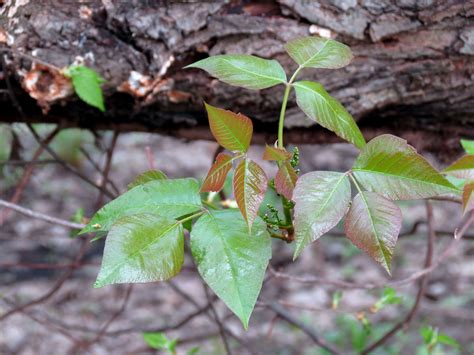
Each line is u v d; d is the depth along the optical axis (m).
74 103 0.89
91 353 1.96
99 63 0.85
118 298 2.27
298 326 1.26
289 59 0.84
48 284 2.19
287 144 0.95
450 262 2.45
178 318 2.18
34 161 1.12
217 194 0.97
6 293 2.10
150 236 0.61
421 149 0.94
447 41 0.83
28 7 0.84
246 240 0.61
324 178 0.61
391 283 0.95
